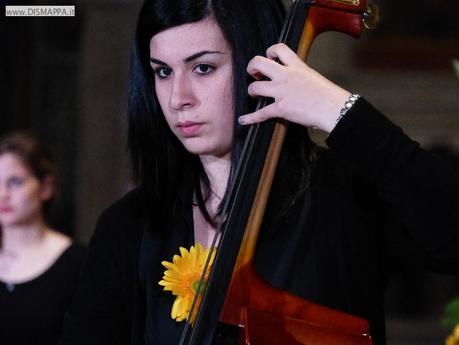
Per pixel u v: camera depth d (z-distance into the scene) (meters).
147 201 3.91
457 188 3.44
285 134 3.55
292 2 3.64
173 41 3.57
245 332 3.41
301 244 3.66
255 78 3.57
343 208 3.71
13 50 15.20
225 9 3.58
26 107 15.55
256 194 3.50
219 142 3.66
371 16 3.65
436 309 18.27
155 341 3.78
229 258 3.48
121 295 3.95
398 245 3.74
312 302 3.54
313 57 18.22
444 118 18.45
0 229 7.62
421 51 18.39
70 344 3.96
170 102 3.62
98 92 16.31
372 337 3.70
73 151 16.36
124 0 16.25
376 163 3.43
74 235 16.44
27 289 7.40
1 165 7.60
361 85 18.39
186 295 3.71
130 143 3.96
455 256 3.46
